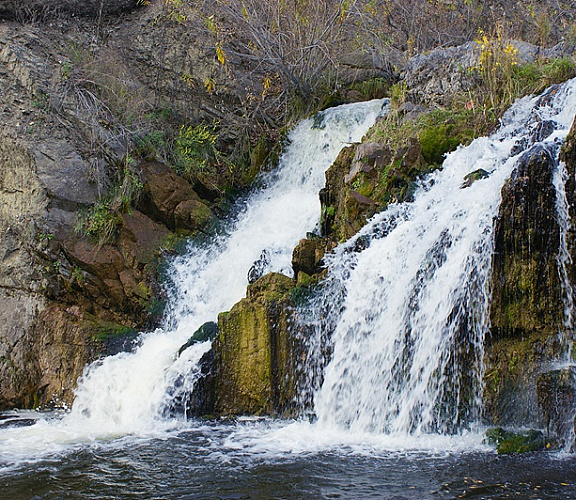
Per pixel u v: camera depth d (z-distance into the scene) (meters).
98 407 9.84
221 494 5.79
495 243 7.69
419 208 9.59
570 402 6.69
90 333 10.73
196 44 15.57
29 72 13.17
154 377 9.66
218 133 14.90
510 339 7.54
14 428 8.80
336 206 10.82
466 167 10.05
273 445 7.40
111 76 14.00
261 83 15.67
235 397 9.19
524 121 10.52
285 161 13.73
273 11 14.66
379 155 10.56
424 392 7.79
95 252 11.56
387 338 8.36
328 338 8.92
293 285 9.31
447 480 5.86
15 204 12.00
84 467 6.71
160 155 13.38
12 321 11.35
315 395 8.73
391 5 15.94
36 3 14.88
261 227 12.19
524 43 12.52
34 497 5.83
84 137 12.80
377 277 8.86
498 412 7.29
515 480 5.78
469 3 15.52
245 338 9.20
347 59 15.36
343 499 5.54
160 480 6.22
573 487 5.56
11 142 12.31
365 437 7.71
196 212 12.43
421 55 12.81
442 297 8.01
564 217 7.39
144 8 16.06
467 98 11.33
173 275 11.80
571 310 7.25
